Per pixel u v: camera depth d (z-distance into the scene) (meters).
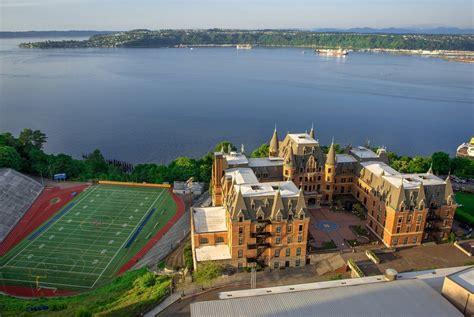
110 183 170.62
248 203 100.50
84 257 114.81
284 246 102.50
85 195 158.38
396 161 169.12
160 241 123.44
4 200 143.62
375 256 102.62
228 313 71.12
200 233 102.94
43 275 106.31
